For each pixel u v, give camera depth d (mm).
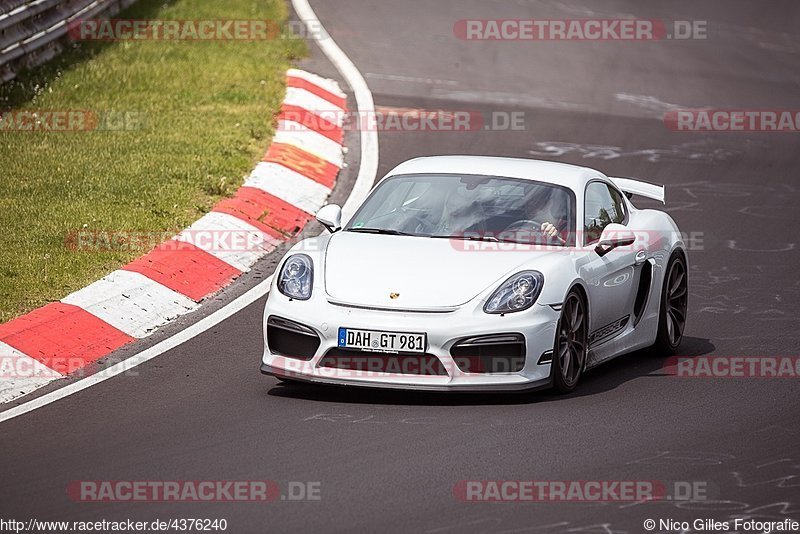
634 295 29938
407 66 71375
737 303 36031
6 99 52688
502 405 25516
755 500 20109
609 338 29000
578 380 27172
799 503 19984
